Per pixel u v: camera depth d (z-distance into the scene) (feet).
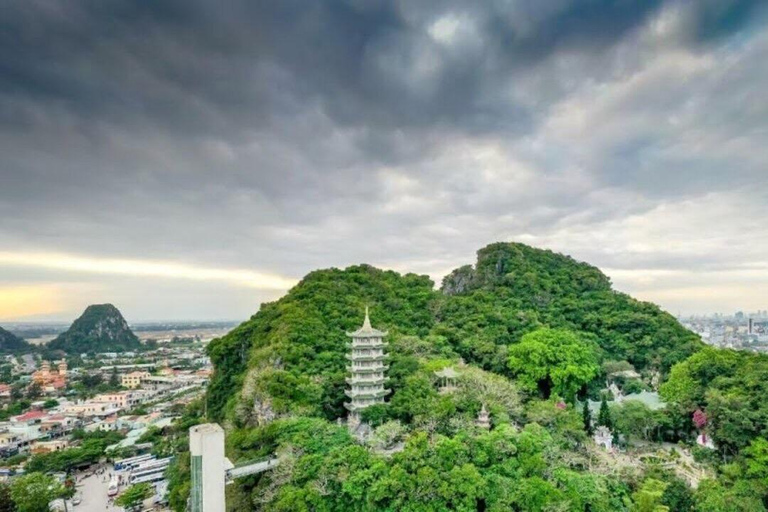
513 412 268.82
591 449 253.65
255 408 277.64
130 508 335.06
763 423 239.30
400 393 273.13
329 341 338.13
